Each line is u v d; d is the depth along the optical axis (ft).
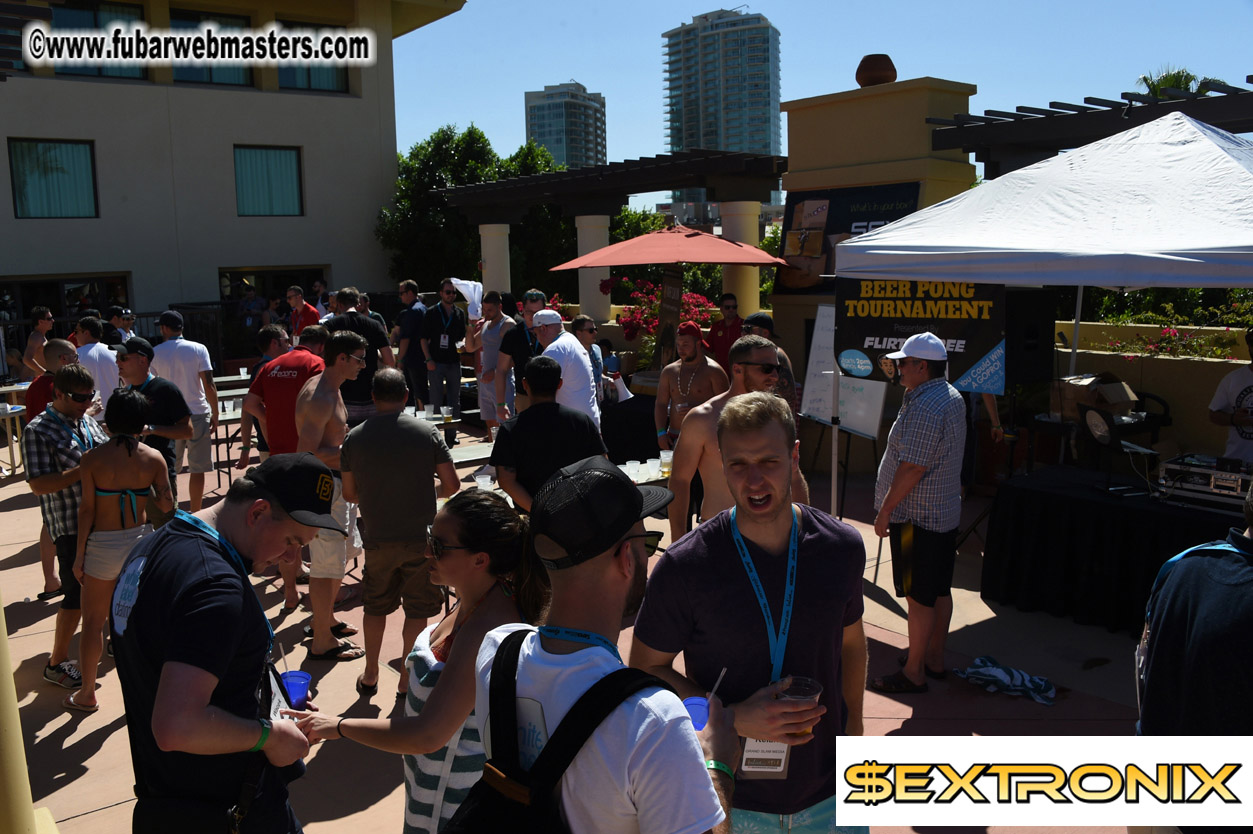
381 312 63.72
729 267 40.40
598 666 5.14
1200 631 6.95
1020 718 14.11
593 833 4.95
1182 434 25.52
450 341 37.27
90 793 12.88
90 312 37.27
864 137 31.91
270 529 7.82
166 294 62.44
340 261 68.95
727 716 6.39
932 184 30.37
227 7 64.08
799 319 34.58
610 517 5.33
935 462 14.12
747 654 7.29
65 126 58.13
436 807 7.39
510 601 7.46
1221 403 20.72
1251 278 13.30
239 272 66.23
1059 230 15.89
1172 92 24.88
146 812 7.52
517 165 70.13
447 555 7.41
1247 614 6.75
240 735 7.11
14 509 28.99
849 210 32.68
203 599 7.10
